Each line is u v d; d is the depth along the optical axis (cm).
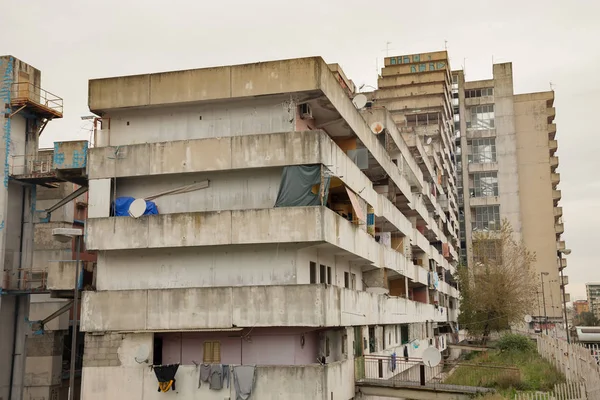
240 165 2827
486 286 6962
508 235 7650
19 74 3859
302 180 2780
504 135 10281
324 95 2875
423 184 5516
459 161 10431
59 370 3962
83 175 3491
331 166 2884
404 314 4419
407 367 4388
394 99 8425
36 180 3784
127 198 2970
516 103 10425
